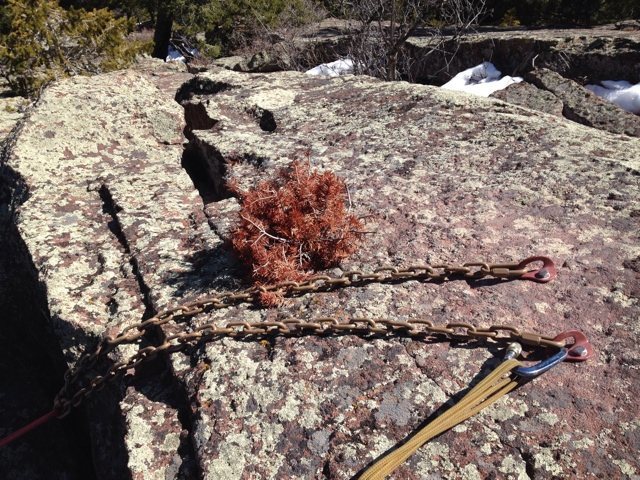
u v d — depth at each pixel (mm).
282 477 1642
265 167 3139
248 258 2258
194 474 1727
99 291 2434
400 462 1560
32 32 7270
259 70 10562
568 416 1666
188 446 1809
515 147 3037
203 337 2053
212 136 3518
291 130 3596
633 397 1691
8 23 8586
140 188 3086
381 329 1949
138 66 7766
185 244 2604
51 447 2717
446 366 1838
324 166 3064
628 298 2010
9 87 7820
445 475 1583
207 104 4027
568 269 2160
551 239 2324
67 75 7379
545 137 3098
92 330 2250
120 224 2770
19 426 2838
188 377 1947
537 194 2604
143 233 2689
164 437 1852
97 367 2217
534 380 1765
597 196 2541
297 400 1809
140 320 2264
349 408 1766
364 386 1815
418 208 2613
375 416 1736
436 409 1731
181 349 2064
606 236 2307
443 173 2875
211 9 13164
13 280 3037
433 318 2006
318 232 2270
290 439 1721
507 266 2133
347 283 2178
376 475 1526
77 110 3637
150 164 3439
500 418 1683
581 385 1739
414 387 1792
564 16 10969
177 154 3664
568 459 1572
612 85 7328
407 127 3377
